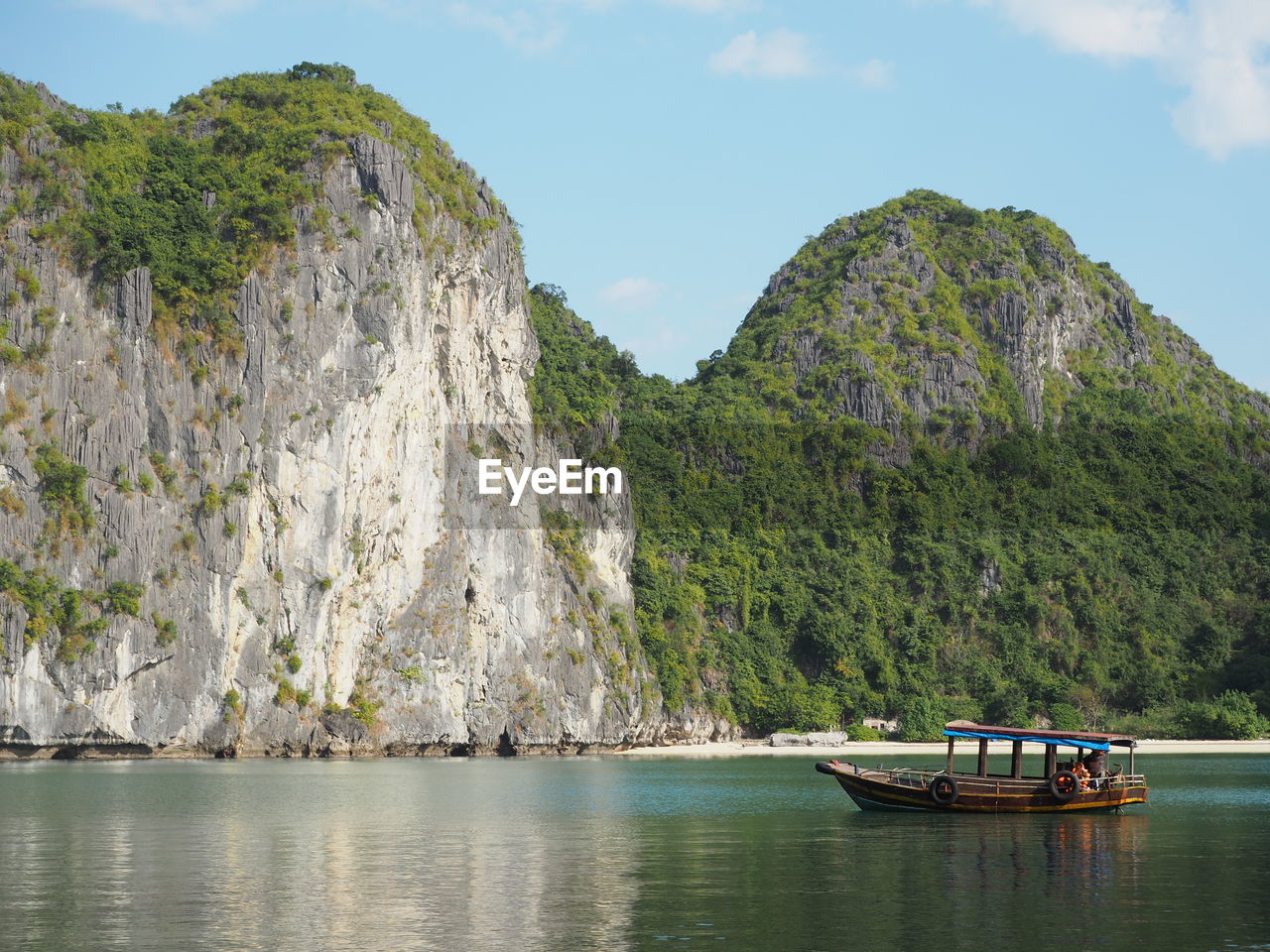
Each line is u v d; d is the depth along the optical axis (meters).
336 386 113.06
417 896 42.53
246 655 107.62
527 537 131.75
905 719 159.88
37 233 102.75
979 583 178.00
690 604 161.00
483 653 126.25
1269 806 72.00
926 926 38.22
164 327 107.12
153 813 64.94
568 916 39.41
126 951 35.19
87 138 112.25
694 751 142.38
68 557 99.19
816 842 55.41
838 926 38.12
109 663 99.38
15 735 96.38
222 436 107.75
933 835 57.59
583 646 136.88
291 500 110.38
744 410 195.25
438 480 123.88
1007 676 169.88
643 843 55.41
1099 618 176.75
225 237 113.62
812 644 166.75
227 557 106.44
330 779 87.19
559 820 64.19
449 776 93.44
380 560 118.00
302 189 114.75
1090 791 65.44
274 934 37.09
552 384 161.00
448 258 126.56
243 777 87.31
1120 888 44.25
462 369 129.88
